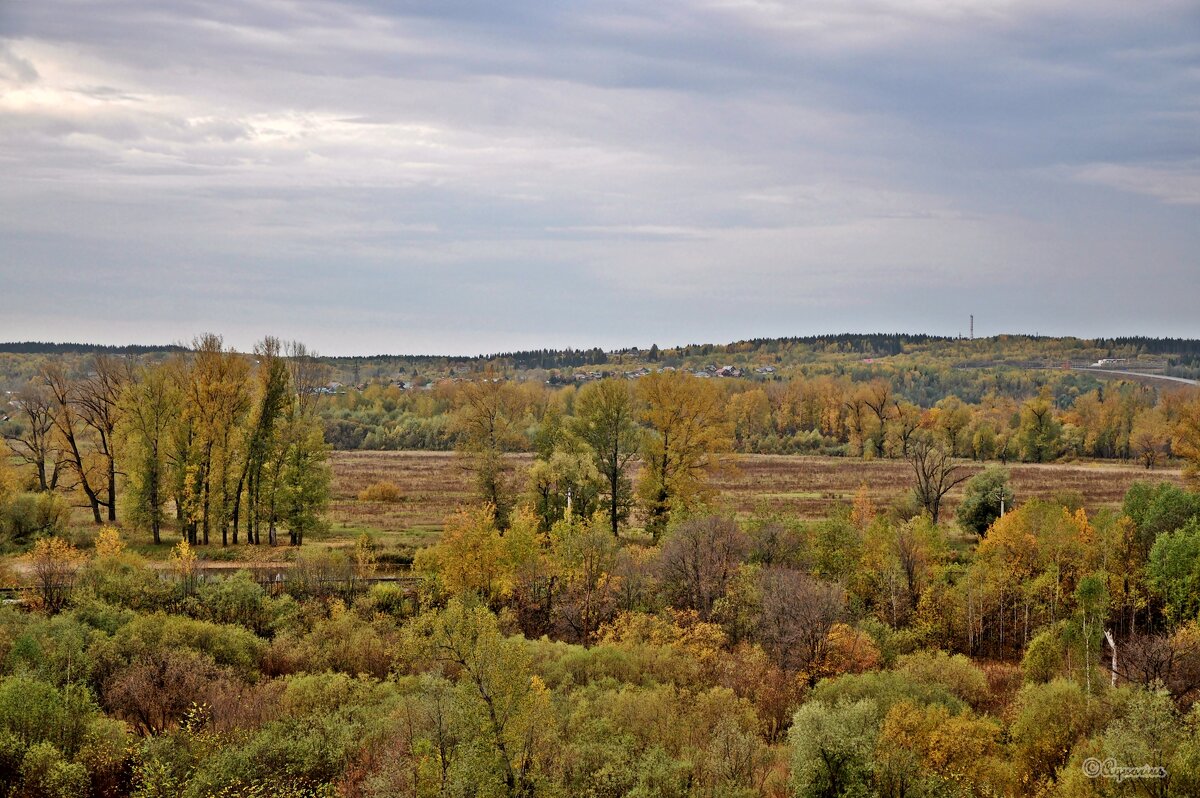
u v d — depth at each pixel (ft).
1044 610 189.98
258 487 245.45
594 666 151.12
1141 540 206.69
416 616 183.73
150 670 136.77
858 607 189.67
